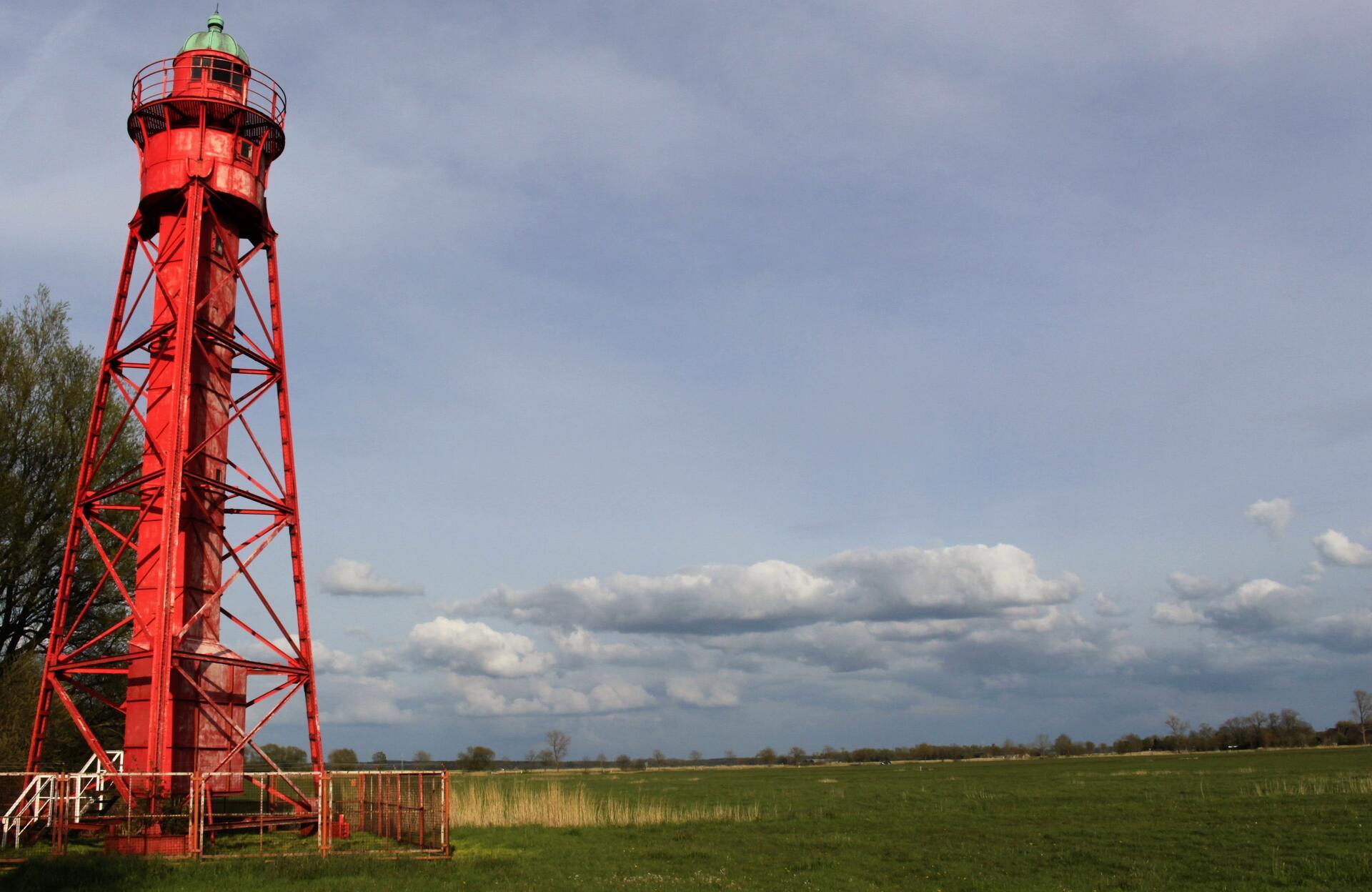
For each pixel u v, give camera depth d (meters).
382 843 37.25
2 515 48.12
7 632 50.97
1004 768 144.75
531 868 31.81
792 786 105.31
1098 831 43.09
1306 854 33.78
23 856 29.61
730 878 31.06
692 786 110.62
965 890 28.80
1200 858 34.06
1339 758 123.06
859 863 35.31
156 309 41.22
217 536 39.72
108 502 52.34
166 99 41.44
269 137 43.84
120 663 44.69
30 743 41.97
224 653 38.28
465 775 142.50
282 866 28.09
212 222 41.84
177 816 32.09
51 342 53.91
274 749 95.06
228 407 41.66
